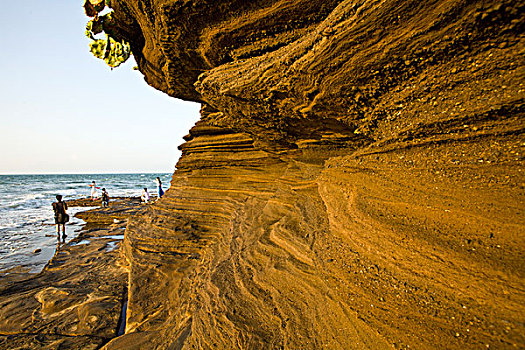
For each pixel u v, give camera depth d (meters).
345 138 4.61
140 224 8.73
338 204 3.45
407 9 2.30
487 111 2.14
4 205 28.78
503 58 2.05
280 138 5.85
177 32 5.29
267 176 7.46
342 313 2.39
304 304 2.91
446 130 2.49
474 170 2.26
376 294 2.26
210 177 8.63
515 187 1.98
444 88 2.47
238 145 8.22
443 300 1.87
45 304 6.02
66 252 10.66
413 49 2.45
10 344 4.66
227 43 5.07
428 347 1.72
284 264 3.64
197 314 3.87
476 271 1.79
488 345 1.52
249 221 5.81
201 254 6.68
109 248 10.94
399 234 2.40
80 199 34.28
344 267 2.75
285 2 4.12
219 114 7.01
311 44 3.14
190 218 7.82
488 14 1.92
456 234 2.09
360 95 3.13
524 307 1.51
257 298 3.42
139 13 5.70
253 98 4.38
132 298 5.77
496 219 1.94
